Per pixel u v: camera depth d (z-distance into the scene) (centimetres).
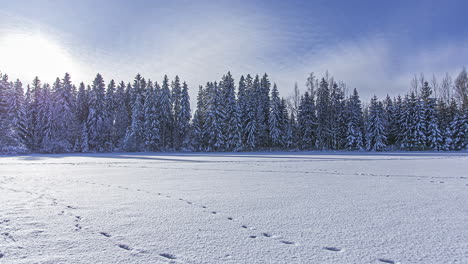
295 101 4825
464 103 4131
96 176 829
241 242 258
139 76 4878
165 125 4344
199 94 4772
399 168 1084
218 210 385
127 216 351
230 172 948
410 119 4116
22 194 514
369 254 229
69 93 4106
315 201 450
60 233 283
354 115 4206
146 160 1691
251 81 4906
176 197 482
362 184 649
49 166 1259
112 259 219
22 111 3834
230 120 4038
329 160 1617
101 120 4097
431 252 234
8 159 1900
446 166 1169
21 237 270
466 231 291
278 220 334
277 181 705
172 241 261
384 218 344
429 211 380
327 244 254
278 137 4084
